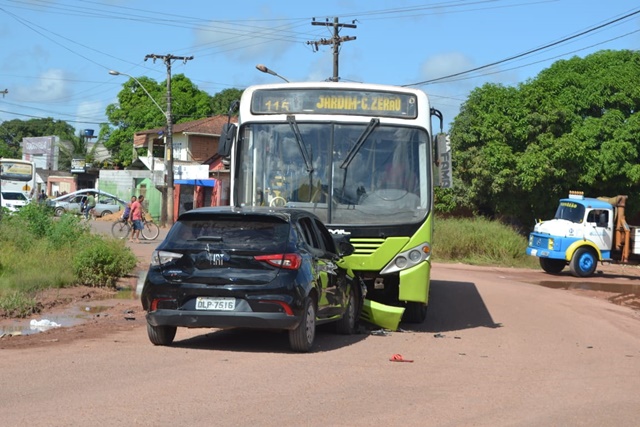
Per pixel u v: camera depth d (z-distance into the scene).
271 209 10.48
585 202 27.30
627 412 7.50
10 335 11.25
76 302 15.73
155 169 62.66
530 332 13.45
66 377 7.97
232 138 12.91
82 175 77.31
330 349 10.52
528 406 7.54
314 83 12.91
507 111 37.44
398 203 12.47
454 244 30.84
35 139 91.38
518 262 30.50
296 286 9.67
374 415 6.86
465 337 12.50
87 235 22.62
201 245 9.82
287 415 6.71
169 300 9.77
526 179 36.38
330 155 12.63
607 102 37.59
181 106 71.00
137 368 8.57
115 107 73.56
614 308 18.36
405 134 12.73
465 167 39.38
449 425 6.64
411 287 12.26
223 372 8.51
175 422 6.30
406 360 9.84
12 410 6.51
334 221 12.40
